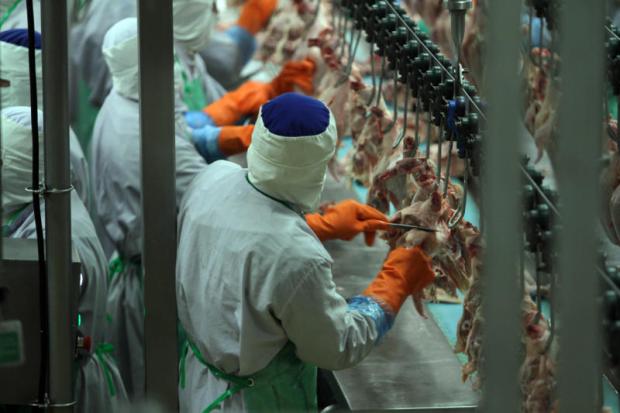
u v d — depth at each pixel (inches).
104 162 220.1
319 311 143.6
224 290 148.7
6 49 204.4
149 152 149.5
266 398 155.1
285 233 144.3
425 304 197.3
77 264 140.6
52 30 127.0
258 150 146.6
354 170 196.5
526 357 132.3
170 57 145.2
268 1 288.0
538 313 132.5
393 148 174.6
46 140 131.1
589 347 79.4
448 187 166.2
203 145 219.0
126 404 196.1
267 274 143.6
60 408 139.3
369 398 165.9
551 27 139.9
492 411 84.7
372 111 189.9
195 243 154.9
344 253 215.3
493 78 81.4
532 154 170.2
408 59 163.6
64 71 129.0
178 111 225.8
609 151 147.2
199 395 161.5
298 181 146.2
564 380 80.3
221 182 156.9
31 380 139.2
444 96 147.6
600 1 76.2
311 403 161.3
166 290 155.3
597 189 78.2
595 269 78.8
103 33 263.0
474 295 149.8
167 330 156.5
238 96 237.5
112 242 223.0
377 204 179.5
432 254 157.9
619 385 123.3
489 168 82.5
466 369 150.3
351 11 205.8
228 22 327.3
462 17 143.6
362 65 255.0
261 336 147.6
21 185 183.6
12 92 204.7
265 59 256.7
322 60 238.2
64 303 136.3
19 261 136.6
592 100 77.2
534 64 158.6
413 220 158.6
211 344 152.4
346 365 150.1
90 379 189.9
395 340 184.9
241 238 146.3
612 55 137.5
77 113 268.7
